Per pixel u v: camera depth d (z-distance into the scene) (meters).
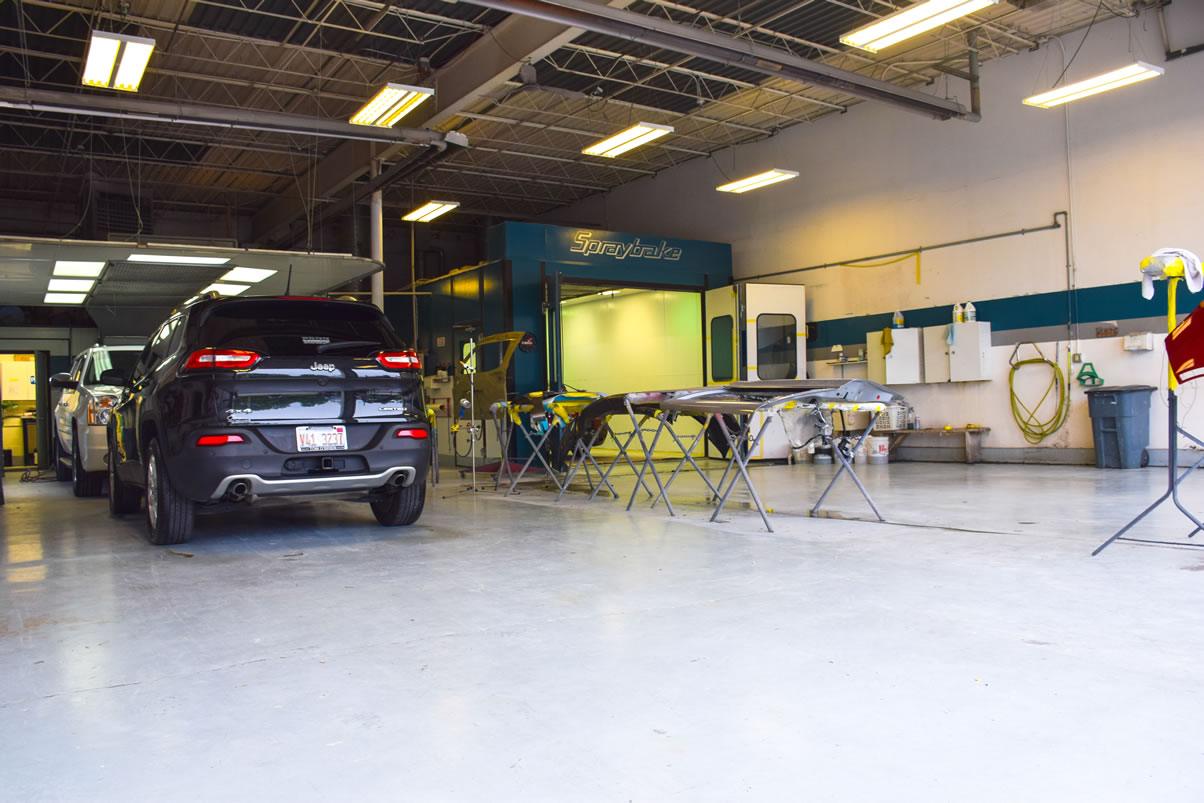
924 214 11.33
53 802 1.75
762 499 7.01
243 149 13.55
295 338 4.88
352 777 1.85
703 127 13.06
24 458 15.54
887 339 11.29
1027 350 10.24
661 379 13.71
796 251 12.93
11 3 8.77
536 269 11.58
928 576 3.74
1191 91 8.97
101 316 12.15
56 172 14.52
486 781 1.82
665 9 9.38
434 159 11.41
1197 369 4.10
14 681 2.54
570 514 6.29
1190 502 6.05
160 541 5.05
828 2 9.16
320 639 2.95
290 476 4.67
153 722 2.20
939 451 11.19
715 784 1.78
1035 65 10.20
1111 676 2.38
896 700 2.23
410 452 5.00
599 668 2.56
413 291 13.87
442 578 3.95
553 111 12.41
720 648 2.73
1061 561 4.00
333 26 9.45
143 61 7.09
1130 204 9.42
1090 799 1.67
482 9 9.32
